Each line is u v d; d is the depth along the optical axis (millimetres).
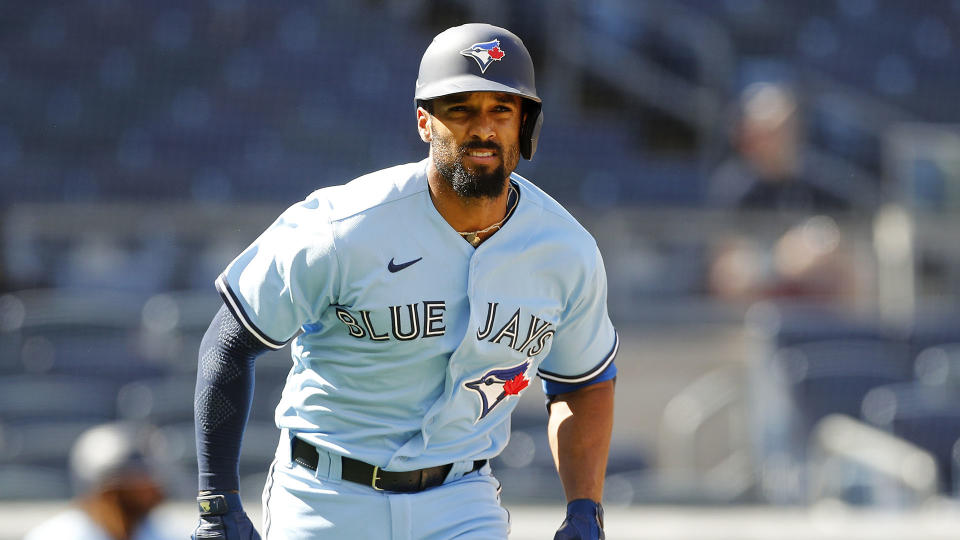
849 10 53250
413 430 9438
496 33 8758
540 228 9336
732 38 51438
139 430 15812
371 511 9461
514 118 8734
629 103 47281
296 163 43469
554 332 9852
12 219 32344
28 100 45031
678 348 29109
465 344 9148
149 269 32500
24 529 19562
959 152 34469
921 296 32625
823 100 43344
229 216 32844
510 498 23938
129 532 15164
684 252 31969
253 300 9023
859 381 27156
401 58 48219
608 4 47812
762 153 36781
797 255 31750
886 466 24281
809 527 21625
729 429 27125
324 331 9391
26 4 48281
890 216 33688
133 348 28500
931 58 52438
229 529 9148
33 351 27844
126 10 48219
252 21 48406
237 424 9281
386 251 8945
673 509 24250
